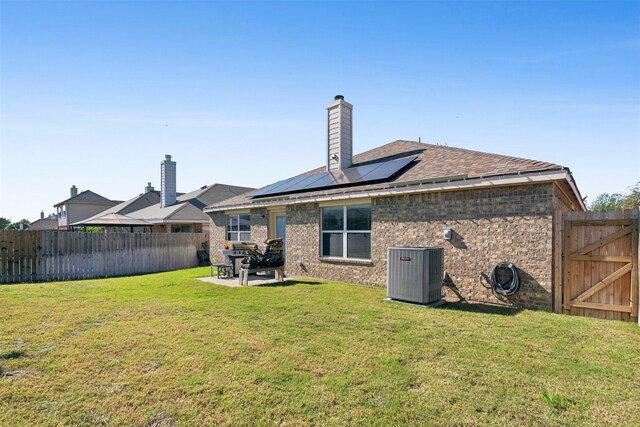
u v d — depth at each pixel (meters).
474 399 3.42
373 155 13.82
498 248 7.66
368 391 3.57
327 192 11.00
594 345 4.93
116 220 18.50
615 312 6.46
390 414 3.16
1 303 7.71
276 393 3.53
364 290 9.12
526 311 6.93
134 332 5.46
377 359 4.38
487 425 3.00
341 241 10.98
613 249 6.55
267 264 10.52
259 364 4.23
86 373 3.99
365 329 5.62
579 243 6.86
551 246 6.98
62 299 8.17
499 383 3.75
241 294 8.62
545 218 7.06
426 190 8.58
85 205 37.94
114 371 4.04
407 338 5.17
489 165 8.41
